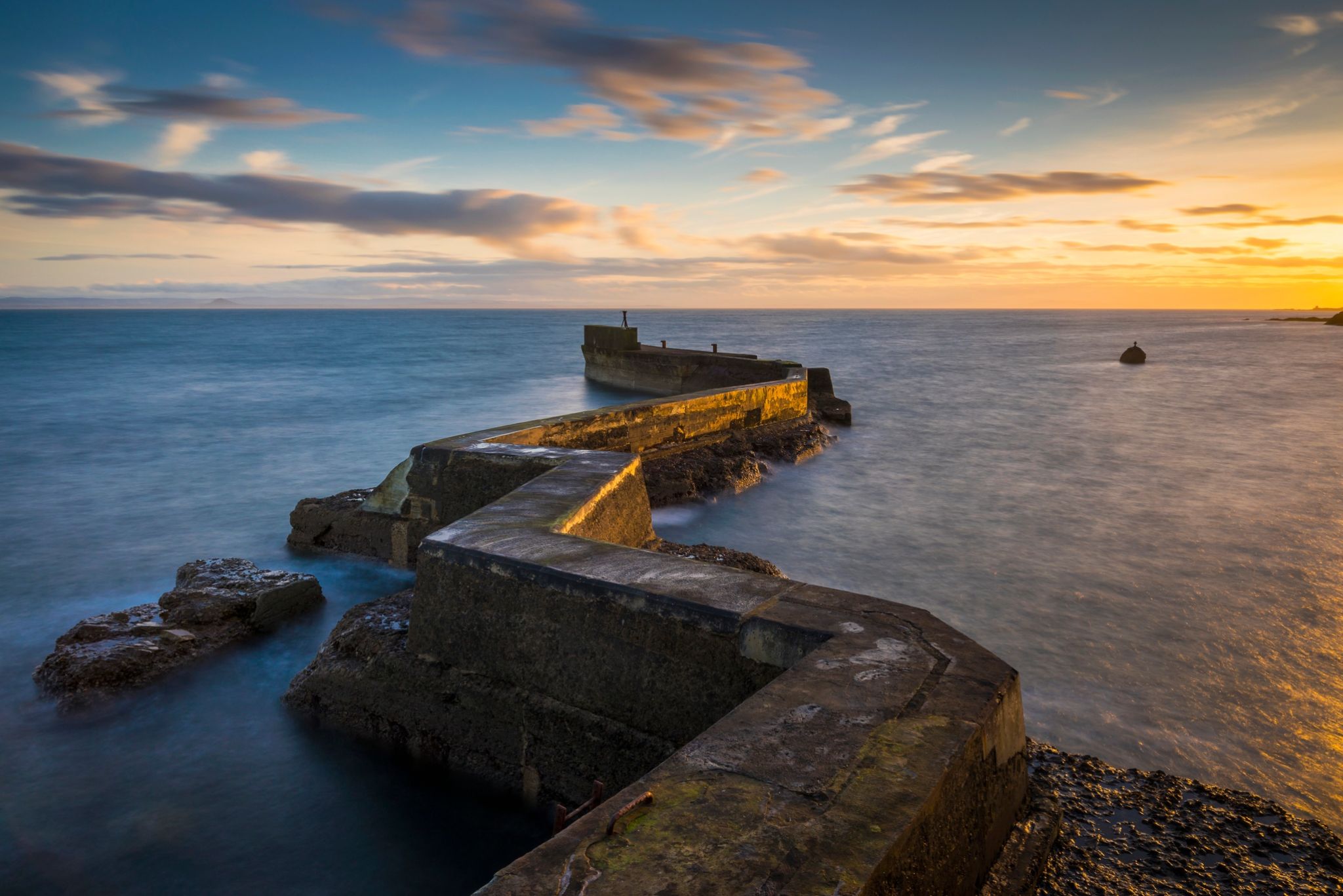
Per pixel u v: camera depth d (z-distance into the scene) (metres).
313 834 4.79
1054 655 7.88
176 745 5.64
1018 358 56.50
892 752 2.76
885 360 53.59
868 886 2.13
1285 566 10.85
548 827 4.50
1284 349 68.44
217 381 35.09
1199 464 18.50
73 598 9.17
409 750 5.16
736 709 3.06
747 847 2.27
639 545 8.00
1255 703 6.88
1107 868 3.51
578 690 4.39
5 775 5.34
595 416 12.53
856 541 12.04
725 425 17.14
